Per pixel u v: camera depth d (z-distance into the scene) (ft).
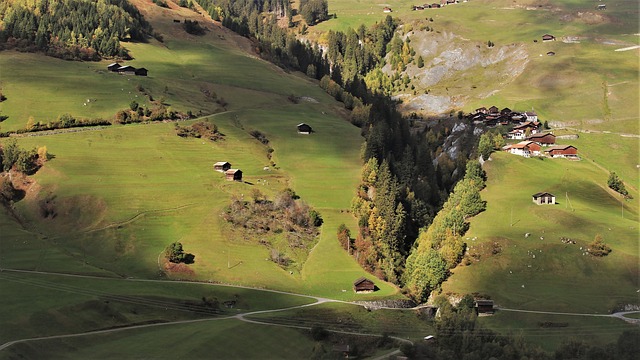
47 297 542.16
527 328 550.36
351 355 512.63
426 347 510.58
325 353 490.08
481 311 588.91
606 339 517.96
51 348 471.62
